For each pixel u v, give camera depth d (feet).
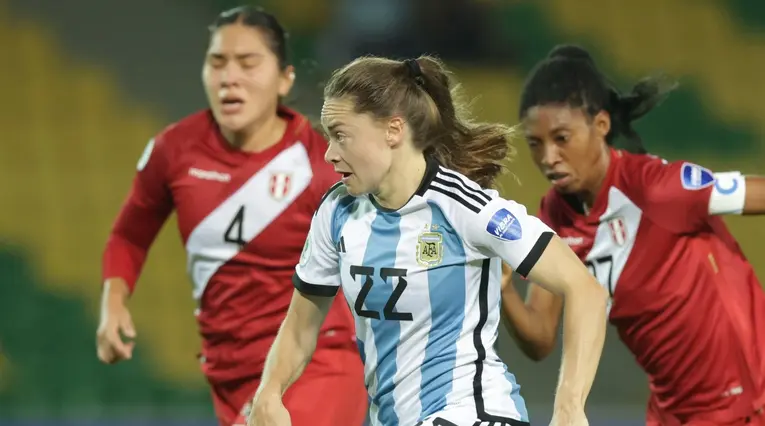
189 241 50.93
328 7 130.72
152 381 111.75
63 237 125.59
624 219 46.34
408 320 35.12
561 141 45.65
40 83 135.33
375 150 34.42
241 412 49.80
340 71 35.04
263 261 49.83
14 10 139.03
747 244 120.37
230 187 49.78
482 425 34.09
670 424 49.01
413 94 34.83
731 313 46.42
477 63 132.46
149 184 52.13
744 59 140.15
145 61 138.72
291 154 49.98
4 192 128.36
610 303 47.75
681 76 138.31
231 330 50.78
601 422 94.27
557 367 105.60
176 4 142.82
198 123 51.16
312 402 47.67
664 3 143.43
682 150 132.46
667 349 47.29
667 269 46.21
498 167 37.60
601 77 46.91
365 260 35.40
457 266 34.65
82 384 111.04
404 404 35.47
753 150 133.18
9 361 111.75
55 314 116.78
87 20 140.15
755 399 46.68
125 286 54.19
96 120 133.90
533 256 33.73
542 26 137.90
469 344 34.99
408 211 34.94
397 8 126.62
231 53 48.85
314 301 38.22
